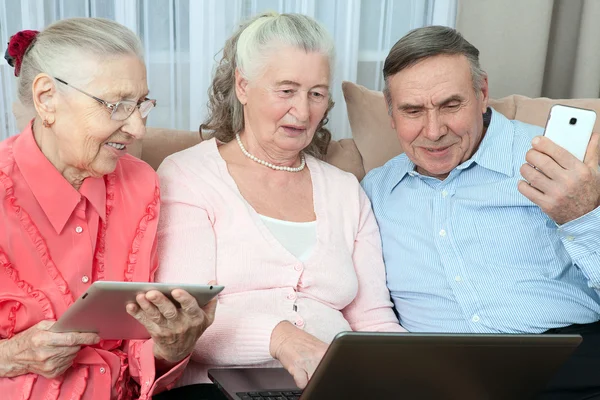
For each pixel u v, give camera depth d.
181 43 2.70
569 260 1.86
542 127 2.17
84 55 1.45
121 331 1.45
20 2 2.45
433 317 1.91
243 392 1.46
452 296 1.88
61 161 1.52
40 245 1.47
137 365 1.57
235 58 1.94
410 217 1.99
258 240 1.79
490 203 1.89
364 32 3.00
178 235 1.75
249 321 1.67
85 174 1.55
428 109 1.84
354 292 1.89
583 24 2.93
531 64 2.94
